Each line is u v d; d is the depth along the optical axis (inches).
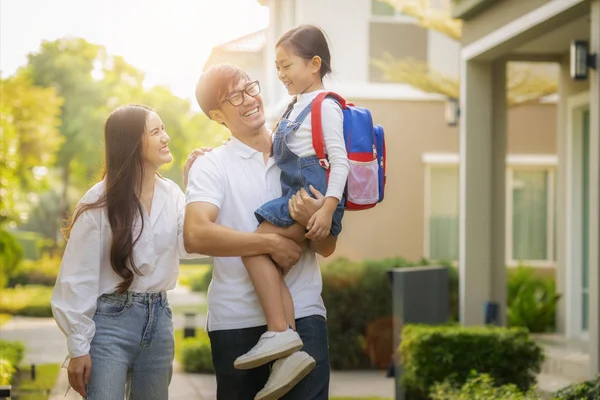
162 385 160.6
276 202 145.3
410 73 529.7
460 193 391.5
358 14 615.2
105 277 155.6
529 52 426.0
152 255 156.3
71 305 150.3
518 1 328.8
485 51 363.9
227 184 149.3
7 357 360.5
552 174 647.1
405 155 621.3
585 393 222.5
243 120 150.0
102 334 153.6
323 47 153.3
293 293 146.8
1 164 564.4
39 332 625.9
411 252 622.8
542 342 424.2
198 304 800.3
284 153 146.9
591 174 270.4
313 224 140.2
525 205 646.5
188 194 147.3
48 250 1403.8
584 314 444.8
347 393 370.3
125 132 155.6
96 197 153.9
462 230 384.8
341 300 455.5
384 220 620.4
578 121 448.1
